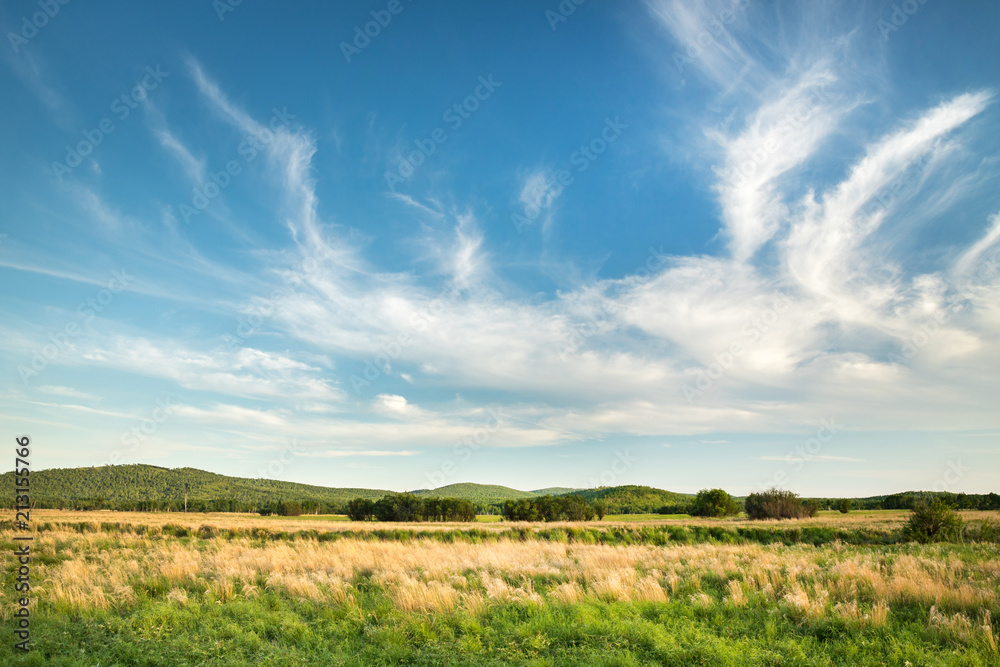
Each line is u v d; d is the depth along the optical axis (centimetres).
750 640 945
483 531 3919
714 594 1311
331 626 1067
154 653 874
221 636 995
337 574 1617
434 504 8694
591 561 1866
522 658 871
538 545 2753
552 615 1102
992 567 1554
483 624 1081
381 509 8619
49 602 1212
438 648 905
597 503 9006
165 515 8200
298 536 3412
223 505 12100
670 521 6819
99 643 927
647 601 1219
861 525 4378
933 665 797
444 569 1653
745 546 2695
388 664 859
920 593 1180
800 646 907
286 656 880
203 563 1800
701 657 849
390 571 1616
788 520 6097
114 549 2339
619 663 826
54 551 2194
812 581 1409
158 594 1345
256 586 1395
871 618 1021
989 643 865
